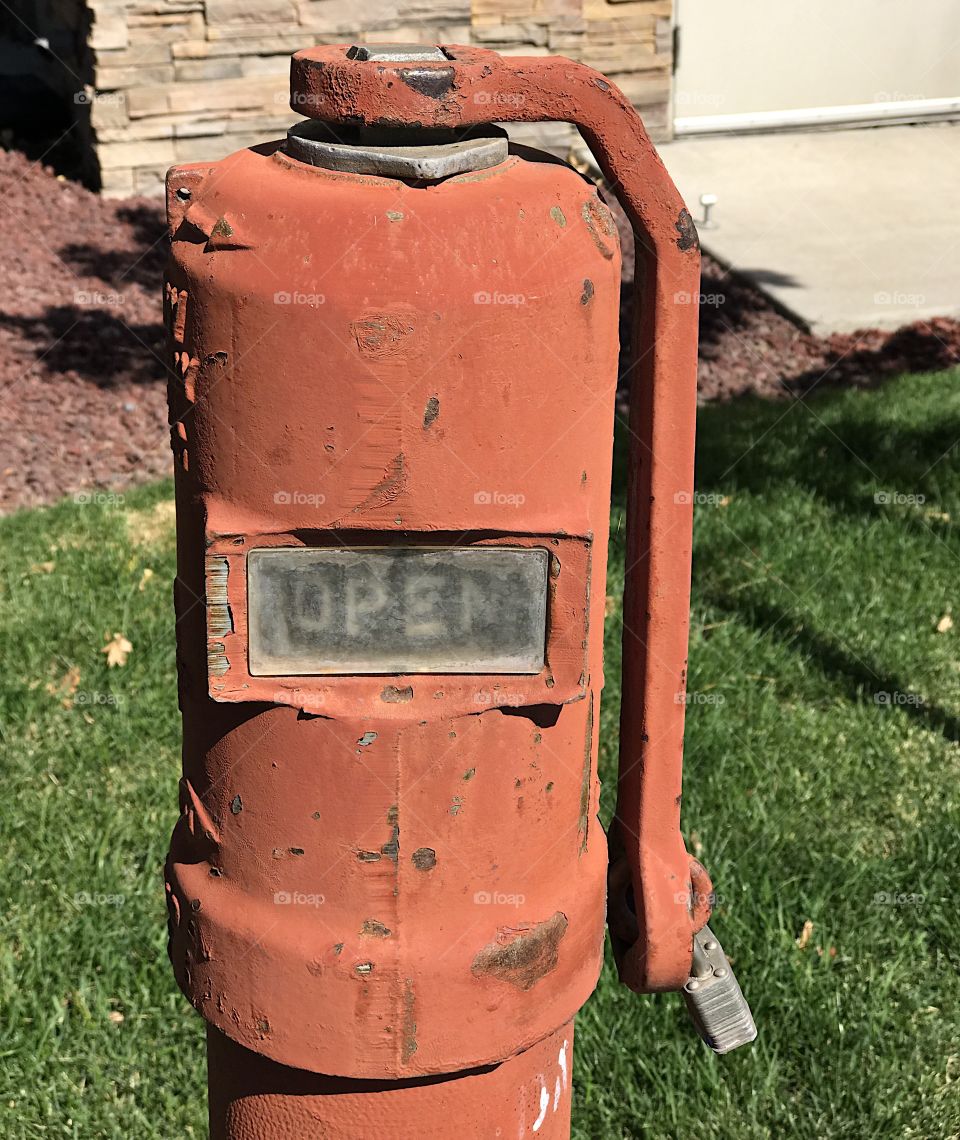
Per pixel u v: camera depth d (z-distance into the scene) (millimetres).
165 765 4617
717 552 5941
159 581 5672
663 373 1957
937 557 5965
